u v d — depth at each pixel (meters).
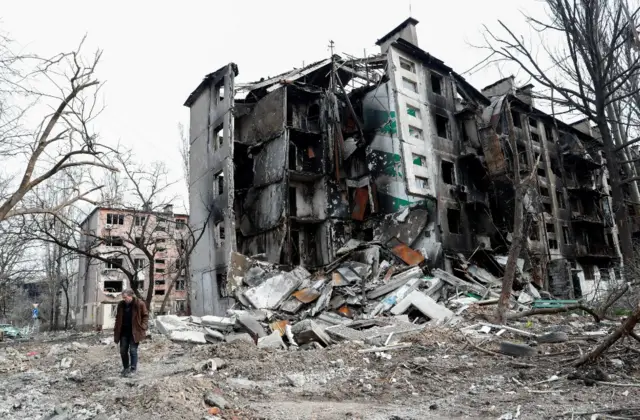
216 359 9.58
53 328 41.28
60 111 14.59
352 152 26.84
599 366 7.58
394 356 9.98
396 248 22.47
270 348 11.61
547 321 15.12
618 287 16.88
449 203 25.30
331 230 24.22
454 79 28.94
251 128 26.50
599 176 40.12
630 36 18.09
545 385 6.95
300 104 26.33
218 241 23.72
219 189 24.55
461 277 23.61
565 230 34.62
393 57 25.55
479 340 10.99
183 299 46.94
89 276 44.69
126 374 9.02
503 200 27.08
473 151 27.86
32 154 14.12
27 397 7.59
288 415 5.92
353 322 14.24
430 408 6.13
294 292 19.20
